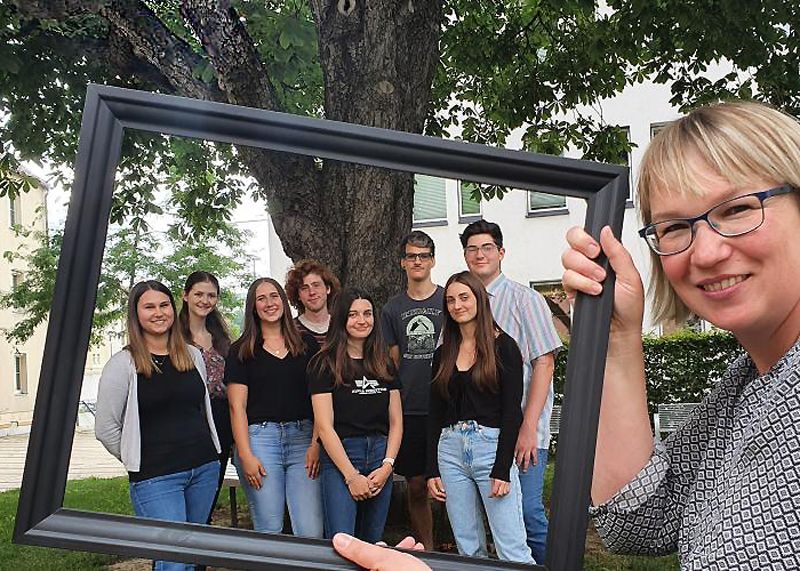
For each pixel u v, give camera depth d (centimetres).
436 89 775
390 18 437
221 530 134
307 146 136
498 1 750
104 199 134
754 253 116
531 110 766
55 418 131
